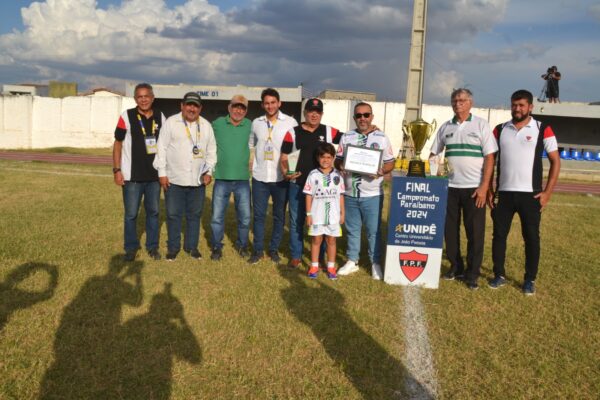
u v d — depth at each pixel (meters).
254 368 3.38
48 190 11.39
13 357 3.37
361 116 5.30
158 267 5.56
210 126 5.84
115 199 10.29
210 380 3.22
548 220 10.00
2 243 6.21
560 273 5.96
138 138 5.60
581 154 33.53
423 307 4.66
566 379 3.38
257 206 5.90
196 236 6.05
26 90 45.94
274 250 6.09
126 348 3.57
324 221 5.30
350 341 3.82
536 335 4.08
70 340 3.66
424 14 17.41
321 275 5.57
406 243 5.28
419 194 5.21
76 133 32.31
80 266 5.42
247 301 4.60
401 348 3.76
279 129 5.76
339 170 5.62
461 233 8.34
